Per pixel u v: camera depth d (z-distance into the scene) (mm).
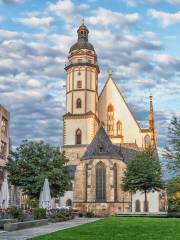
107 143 101188
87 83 118125
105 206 96438
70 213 63156
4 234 30266
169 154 63625
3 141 78688
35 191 70250
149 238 26234
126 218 61594
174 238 26297
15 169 71562
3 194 52344
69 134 115688
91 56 120000
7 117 81125
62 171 73000
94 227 37688
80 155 113438
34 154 72375
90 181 98250
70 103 118188
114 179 98438
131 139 120500
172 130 63562
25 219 43469
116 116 122062
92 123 115125
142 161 88312
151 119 123438
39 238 25406
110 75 124438
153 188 88250
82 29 122312
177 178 63469
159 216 68688
